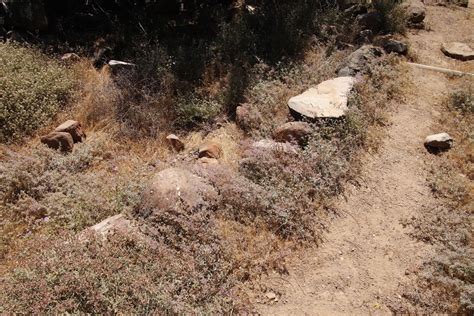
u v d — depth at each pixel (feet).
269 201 15.12
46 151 17.58
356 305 12.96
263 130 18.69
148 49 24.45
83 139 19.02
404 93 21.01
